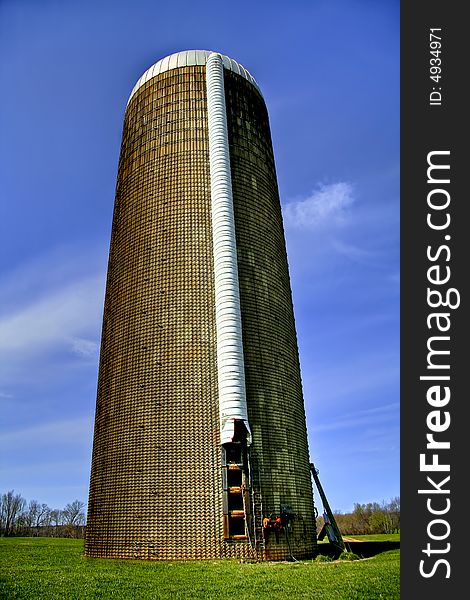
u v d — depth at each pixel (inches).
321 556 960.9
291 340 1195.3
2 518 4335.6
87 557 1035.3
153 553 906.7
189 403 987.3
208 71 1258.0
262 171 1267.2
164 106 1264.8
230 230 1091.9
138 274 1131.3
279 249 1247.5
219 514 911.7
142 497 949.8
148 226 1158.3
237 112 1275.8
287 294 1240.2
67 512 5187.0
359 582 628.7
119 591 605.9
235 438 941.8
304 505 1037.8
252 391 1021.8
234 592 585.9
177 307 1063.0
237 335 1014.4
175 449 960.3
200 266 1091.9
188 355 1022.4
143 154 1245.7
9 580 705.0
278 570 762.2
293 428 1082.1
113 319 1160.8
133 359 1064.2
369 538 1925.4
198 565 828.6
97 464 1080.2
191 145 1202.6
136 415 1013.2
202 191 1157.1
